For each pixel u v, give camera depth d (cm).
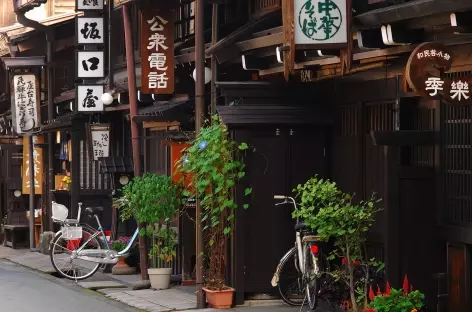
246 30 1247
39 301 1416
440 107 1095
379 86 1203
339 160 1307
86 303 1396
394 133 1088
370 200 1166
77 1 1898
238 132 1301
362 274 1145
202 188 1293
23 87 2236
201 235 1322
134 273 1738
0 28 2373
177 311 1291
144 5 1555
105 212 2062
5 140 2944
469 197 1055
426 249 1098
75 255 1680
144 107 1850
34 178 2380
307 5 1005
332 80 1318
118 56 2009
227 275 1323
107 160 1833
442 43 915
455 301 1084
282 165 1312
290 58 1013
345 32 1009
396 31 978
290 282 1303
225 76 1471
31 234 2272
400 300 1018
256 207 1305
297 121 1295
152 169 1819
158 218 1492
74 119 2048
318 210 1157
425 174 1098
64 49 2291
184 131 1600
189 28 1730
